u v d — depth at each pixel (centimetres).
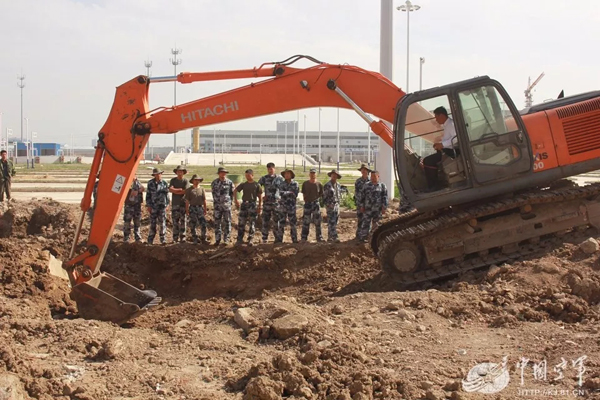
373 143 14112
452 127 1054
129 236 1444
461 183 1057
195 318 1041
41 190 3100
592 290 866
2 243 1205
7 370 629
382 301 912
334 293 1169
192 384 643
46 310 1055
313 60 1134
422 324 810
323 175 5034
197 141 11331
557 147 1056
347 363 650
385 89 1119
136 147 1080
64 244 1388
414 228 1088
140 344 790
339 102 1132
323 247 1330
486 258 1073
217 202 1412
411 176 1082
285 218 1420
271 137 14138
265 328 788
